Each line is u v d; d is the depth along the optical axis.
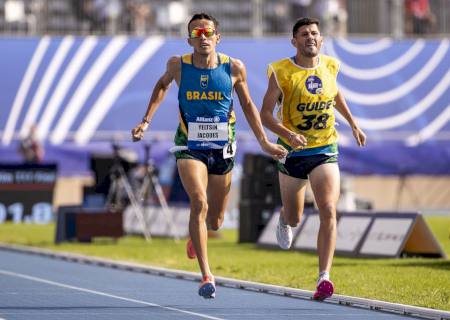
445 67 83.38
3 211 72.62
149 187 59.94
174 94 78.88
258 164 52.09
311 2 86.06
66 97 79.25
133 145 78.62
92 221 52.12
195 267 36.97
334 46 82.75
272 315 23.27
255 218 52.03
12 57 79.19
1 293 28.19
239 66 23.64
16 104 78.75
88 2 84.56
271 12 86.50
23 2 82.88
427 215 77.00
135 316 23.00
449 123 83.00
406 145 81.94
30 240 54.00
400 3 85.69
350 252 40.81
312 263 38.09
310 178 24.34
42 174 73.12
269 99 24.33
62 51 79.56
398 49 83.19
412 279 31.06
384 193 81.00
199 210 23.02
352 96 82.44
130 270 36.81
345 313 23.70
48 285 30.73
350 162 80.56
